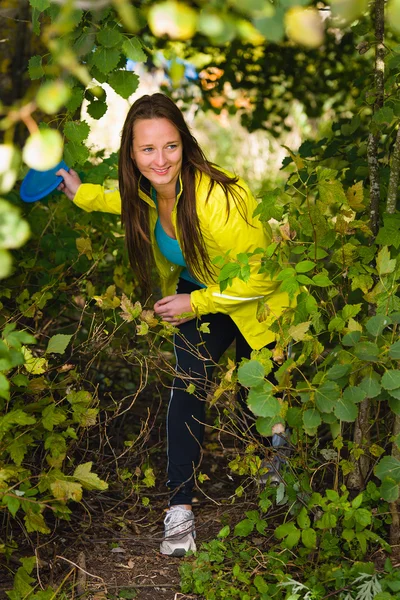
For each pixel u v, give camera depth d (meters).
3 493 2.24
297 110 7.54
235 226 2.72
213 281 2.93
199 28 1.45
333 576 2.41
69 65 1.65
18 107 1.54
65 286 3.36
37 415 2.95
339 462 2.63
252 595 2.48
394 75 2.90
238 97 5.39
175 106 2.76
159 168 2.74
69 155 2.74
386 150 3.57
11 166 1.65
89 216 3.83
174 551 2.81
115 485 3.31
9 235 1.59
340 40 5.12
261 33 1.47
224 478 3.53
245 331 2.89
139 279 3.12
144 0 3.04
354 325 2.49
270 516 2.89
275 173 9.00
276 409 2.29
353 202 2.64
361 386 2.33
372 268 2.76
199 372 2.91
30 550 2.78
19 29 4.27
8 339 2.04
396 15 1.45
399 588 2.29
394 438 2.63
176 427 2.90
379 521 2.65
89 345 3.31
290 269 2.51
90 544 2.89
